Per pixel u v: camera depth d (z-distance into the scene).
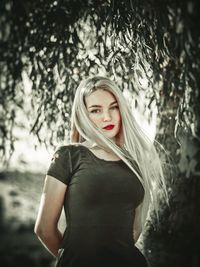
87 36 2.47
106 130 1.77
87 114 1.76
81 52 2.41
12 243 4.59
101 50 2.32
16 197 4.30
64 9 2.41
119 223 1.68
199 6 2.58
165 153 2.43
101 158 1.73
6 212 4.48
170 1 2.48
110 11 2.21
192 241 2.53
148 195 1.87
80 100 1.77
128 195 1.72
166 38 2.27
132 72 2.29
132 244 1.72
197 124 2.43
